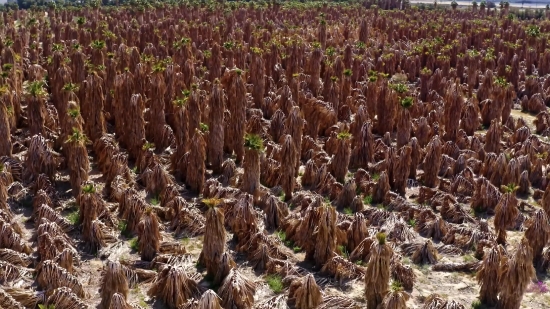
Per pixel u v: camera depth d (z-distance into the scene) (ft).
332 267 86.89
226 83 147.54
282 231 100.73
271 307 77.36
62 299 73.97
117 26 270.67
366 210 107.24
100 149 121.49
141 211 97.81
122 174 113.60
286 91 152.25
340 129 143.33
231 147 132.98
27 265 85.87
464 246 98.37
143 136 127.44
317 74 180.04
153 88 131.95
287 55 213.05
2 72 149.18
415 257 93.81
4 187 97.96
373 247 73.82
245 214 95.50
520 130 149.28
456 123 145.59
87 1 456.04
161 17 342.85
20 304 74.08
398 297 69.46
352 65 203.82
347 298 79.36
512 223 99.91
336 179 120.47
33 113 125.59
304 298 77.41
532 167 127.85
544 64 236.84
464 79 218.38
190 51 200.34
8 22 305.53
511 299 77.36
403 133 134.31
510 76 215.10
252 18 351.87
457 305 76.48
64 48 203.72
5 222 89.45
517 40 280.10
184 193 114.62
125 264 87.51
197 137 112.37
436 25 324.60
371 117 160.66
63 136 121.29
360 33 288.51
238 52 202.90
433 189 120.26
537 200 119.65
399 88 154.20
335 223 87.45
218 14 346.95
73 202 105.91
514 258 75.82
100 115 129.39
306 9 401.90
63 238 89.51
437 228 101.60
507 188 97.66
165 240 95.61
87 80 126.93
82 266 87.86
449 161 131.64
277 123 142.00
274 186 118.93
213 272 83.92
